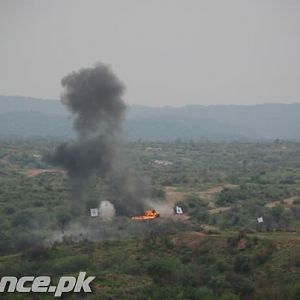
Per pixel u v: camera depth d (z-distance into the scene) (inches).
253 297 7258.9
